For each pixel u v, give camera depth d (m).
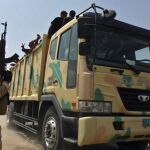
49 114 4.65
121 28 4.38
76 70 3.93
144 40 4.57
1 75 3.04
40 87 5.19
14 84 7.78
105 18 4.16
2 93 3.02
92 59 3.89
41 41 5.39
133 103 4.00
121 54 4.20
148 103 4.14
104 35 4.16
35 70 5.71
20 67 7.21
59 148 4.31
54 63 4.68
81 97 3.76
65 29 4.50
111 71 3.95
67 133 4.10
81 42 3.81
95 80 3.80
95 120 3.63
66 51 4.35
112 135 3.72
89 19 3.93
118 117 3.77
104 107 3.79
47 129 4.65
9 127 7.76
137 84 4.10
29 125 6.07
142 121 3.93
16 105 7.56
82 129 3.62
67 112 4.12
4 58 3.07
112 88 3.88
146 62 4.42
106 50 4.07
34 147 5.21
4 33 3.18
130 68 4.12
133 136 3.89
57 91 4.42
